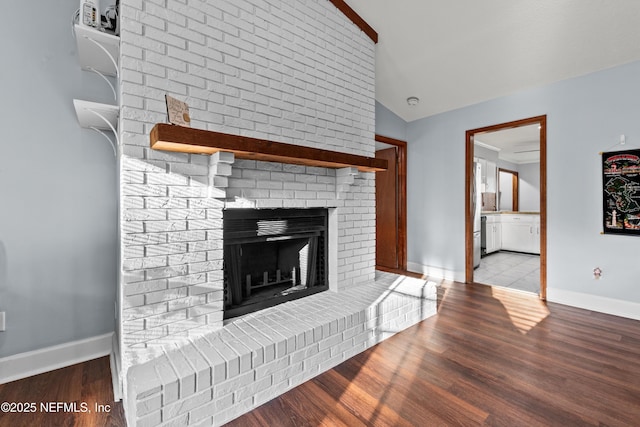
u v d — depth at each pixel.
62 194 1.91
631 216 2.58
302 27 2.25
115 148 2.04
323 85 2.41
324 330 1.83
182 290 1.64
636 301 2.57
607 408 1.46
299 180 2.23
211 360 1.42
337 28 2.53
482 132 3.59
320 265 2.53
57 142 1.88
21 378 1.75
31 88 1.79
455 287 3.55
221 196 1.74
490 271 4.46
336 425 1.37
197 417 1.33
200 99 1.70
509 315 2.67
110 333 2.07
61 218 1.91
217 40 1.77
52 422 1.39
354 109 2.68
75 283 1.96
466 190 3.71
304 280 2.47
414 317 2.49
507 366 1.84
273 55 2.06
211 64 1.75
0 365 1.71
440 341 2.18
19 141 1.77
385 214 4.60
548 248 3.05
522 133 5.02
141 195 1.50
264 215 2.09
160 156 1.56
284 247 2.40
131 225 1.48
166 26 1.58
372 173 2.85
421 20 2.58
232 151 1.59
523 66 2.84
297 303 2.21
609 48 2.46
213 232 1.76
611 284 2.69
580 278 2.86
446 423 1.37
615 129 2.63
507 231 6.25
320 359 1.80
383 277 3.00
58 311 1.91
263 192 2.02
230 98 1.83
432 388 1.63
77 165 1.95
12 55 1.74
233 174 1.87
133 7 1.47
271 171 2.06
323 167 2.39
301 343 1.71
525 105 3.19
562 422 1.37
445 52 2.88
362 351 2.04
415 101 3.69
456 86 3.33
